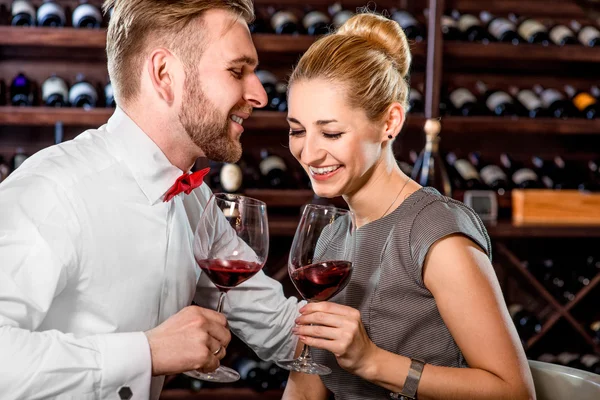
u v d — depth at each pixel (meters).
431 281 1.57
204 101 1.65
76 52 3.60
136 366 1.43
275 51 3.56
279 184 3.63
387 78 1.63
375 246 1.68
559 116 3.78
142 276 1.65
